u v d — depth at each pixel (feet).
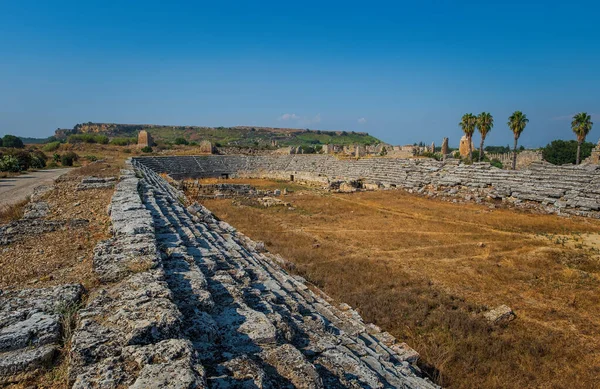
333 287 51.72
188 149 313.73
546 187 119.34
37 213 51.70
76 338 13.60
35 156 183.93
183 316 15.96
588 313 45.65
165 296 17.29
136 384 10.44
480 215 107.14
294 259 65.82
